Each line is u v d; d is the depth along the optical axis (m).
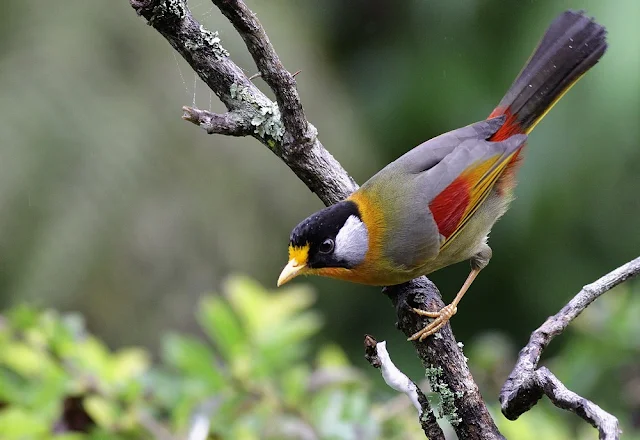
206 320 6.48
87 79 11.94
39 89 11.64
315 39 13.20
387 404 6.35
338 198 6.54
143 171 11.75
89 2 12.47
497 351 7.75
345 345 12.44
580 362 8.30
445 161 6.94
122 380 6.17
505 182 7.30
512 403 4.66
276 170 12.55
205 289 11.70
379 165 12.53
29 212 11.11
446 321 5.62
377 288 12.69
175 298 11.54
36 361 6.11
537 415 7.10
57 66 11.87
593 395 8.28
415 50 12.45
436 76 12.15
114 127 11.80
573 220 11.66
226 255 11.93
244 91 5.72
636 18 10.52
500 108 7.28
